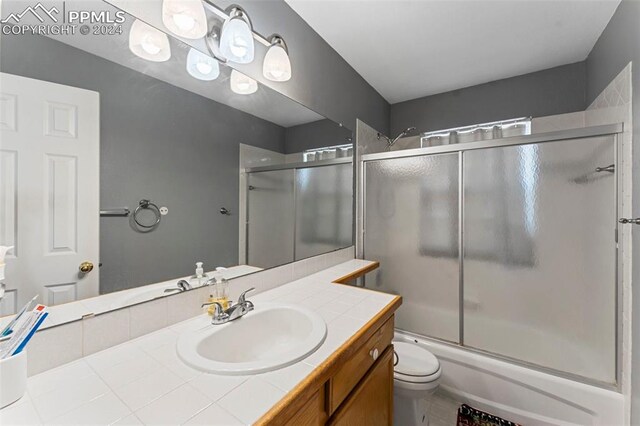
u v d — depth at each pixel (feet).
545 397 4.91
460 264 5.90
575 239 4.79
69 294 2.50
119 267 2.86
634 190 4.15
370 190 7.24
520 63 6.94
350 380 2.91
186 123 3.53
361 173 7.39
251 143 4.44
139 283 3.00
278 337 3.51
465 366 5.65
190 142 3.58
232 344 3.09
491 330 5.57
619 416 4.32
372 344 3.36
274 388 2.08
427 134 8.68
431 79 7.80
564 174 4.88
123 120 2.91
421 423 4.73
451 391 5.79
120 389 2.05
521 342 5.27
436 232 6.23
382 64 7.02
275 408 1.87
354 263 6.57
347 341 2.79
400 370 4.65
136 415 1.80
